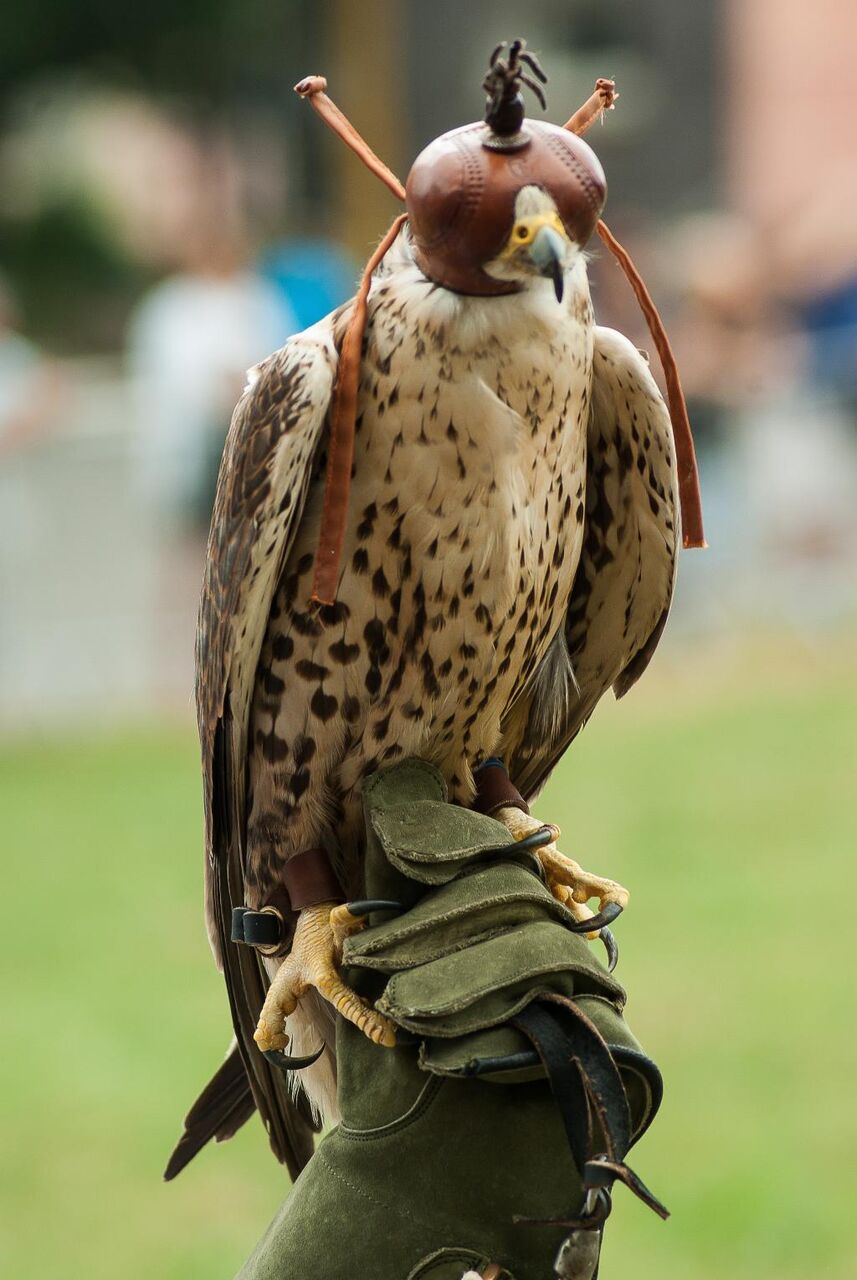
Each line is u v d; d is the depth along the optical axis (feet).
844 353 66.23
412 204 12.49
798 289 67.62
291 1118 15.76
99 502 58.54
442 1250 12.42
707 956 40.91
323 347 13.66
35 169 129.70
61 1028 37.70
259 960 15.40
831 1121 33.37
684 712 61.62
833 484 65.67
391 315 13.35
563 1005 11.97
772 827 49.26
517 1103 12.53
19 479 57.16
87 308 126.21
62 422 58.39
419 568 13.80
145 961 41.24
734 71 111.55
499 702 14.75
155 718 58.90
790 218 70.33
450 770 14.98
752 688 64.03
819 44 111.75
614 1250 29.94
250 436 13.91
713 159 112.37
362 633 14.08
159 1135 33.76
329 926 13.76
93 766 54.70
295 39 115.96
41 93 125.49
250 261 70.59
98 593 59.00
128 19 115.96
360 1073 13.10
